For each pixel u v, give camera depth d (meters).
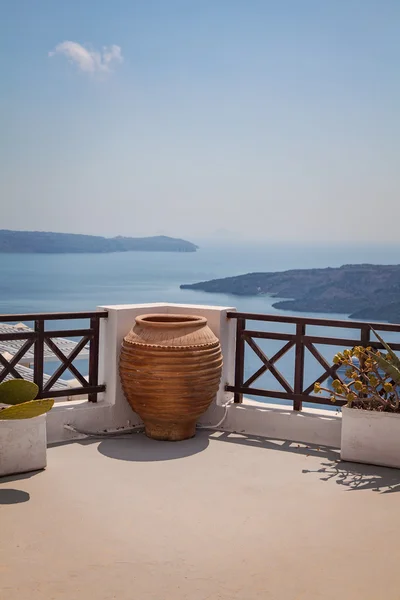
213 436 5.03
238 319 5.22
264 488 3.94
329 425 4.81
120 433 5.04
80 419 4.94
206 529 3.35
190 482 4.03
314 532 3.33
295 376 4.99
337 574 2.90
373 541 3.23
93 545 3.14
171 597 2.69
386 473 4.23
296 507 3.65
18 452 4.10
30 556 3.02
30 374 6.67
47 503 3.64
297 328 4.96
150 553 3.07
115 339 5.06
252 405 5.20
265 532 3.32
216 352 4.84
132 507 3.61
